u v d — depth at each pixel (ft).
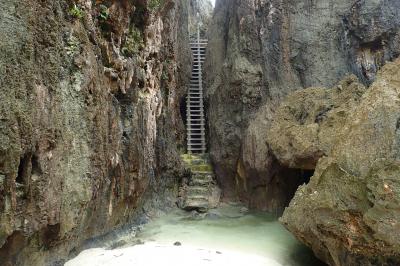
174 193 38.73
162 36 37.76
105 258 20.52
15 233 14.43
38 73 15.34
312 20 41.04
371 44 40.01
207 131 48.11
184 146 47.37
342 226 17.83
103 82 21.68
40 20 15.74
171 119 40.78
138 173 27.45
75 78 18.49
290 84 39.65
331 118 29.66
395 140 17.54
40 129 15.19
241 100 40.50
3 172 13.26
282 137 32.76
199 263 20.43
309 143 29.45
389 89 19.57
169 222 32.24
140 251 22.12
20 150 13.76
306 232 20.16
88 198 19.20
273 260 22.50
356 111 20.51
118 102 24.67
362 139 18.53
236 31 42.91
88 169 19.34
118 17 24.21
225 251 23.79
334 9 40.98
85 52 19.36
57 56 16.94
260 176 36.52
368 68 39.55
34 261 16.46
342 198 17.90
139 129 27.91
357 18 39.96
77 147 18.45
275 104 38.73
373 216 16.33
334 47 40.22
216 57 48.14
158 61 34.76
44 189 15.56
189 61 51.65
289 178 35.86
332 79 39.17
